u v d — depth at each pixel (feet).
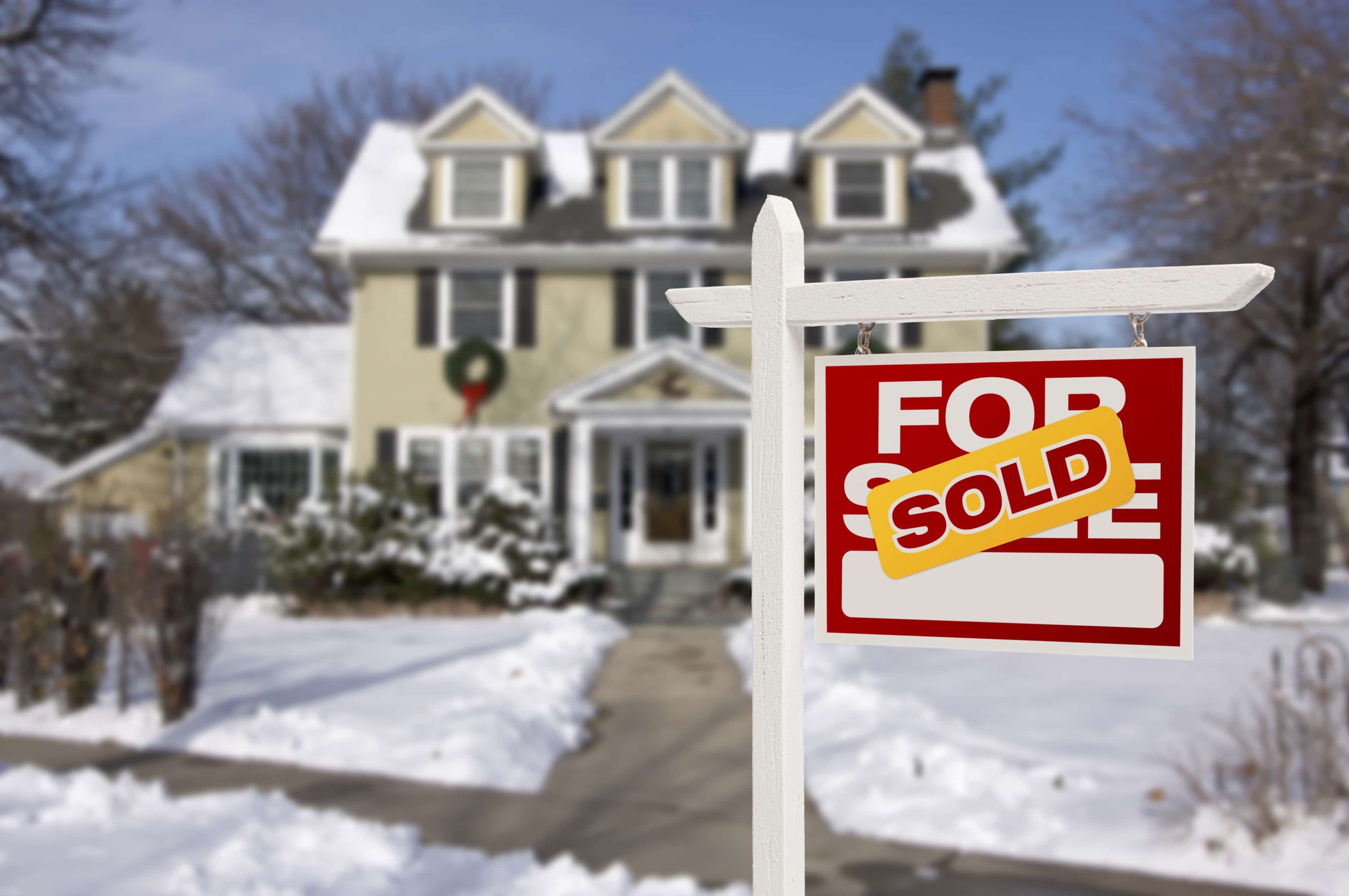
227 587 54.29
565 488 60.08
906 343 59.93
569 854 19.71
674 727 30.27
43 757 26.35
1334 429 78.48
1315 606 58.18
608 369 54.60
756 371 6.35
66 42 61.16
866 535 6.10
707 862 19.35
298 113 109.60
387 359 60.70
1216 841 18.94
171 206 100.63
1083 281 5.75
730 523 61.98
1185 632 5.51
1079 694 32.22
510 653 37.96
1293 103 48.60
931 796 22.62
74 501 34.81
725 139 62.39
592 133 61.93
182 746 27.22
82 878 17.08
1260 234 52.49
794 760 6.20
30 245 64.54
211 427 61.87
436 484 60.23
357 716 29.25
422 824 21.42
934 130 70.79
